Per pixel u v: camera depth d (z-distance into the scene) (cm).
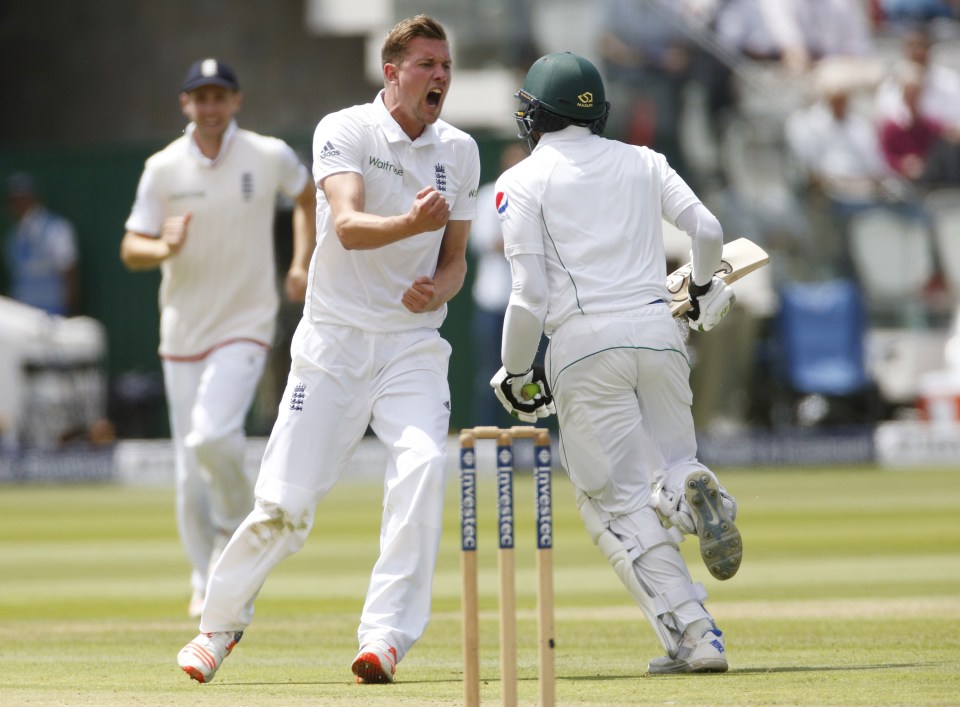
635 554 1577
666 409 1602
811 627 1961
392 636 1536
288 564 3072
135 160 6394
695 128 6272
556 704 1351
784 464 5494
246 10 7888
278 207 5809
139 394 6203
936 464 5634
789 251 6100
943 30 7050
